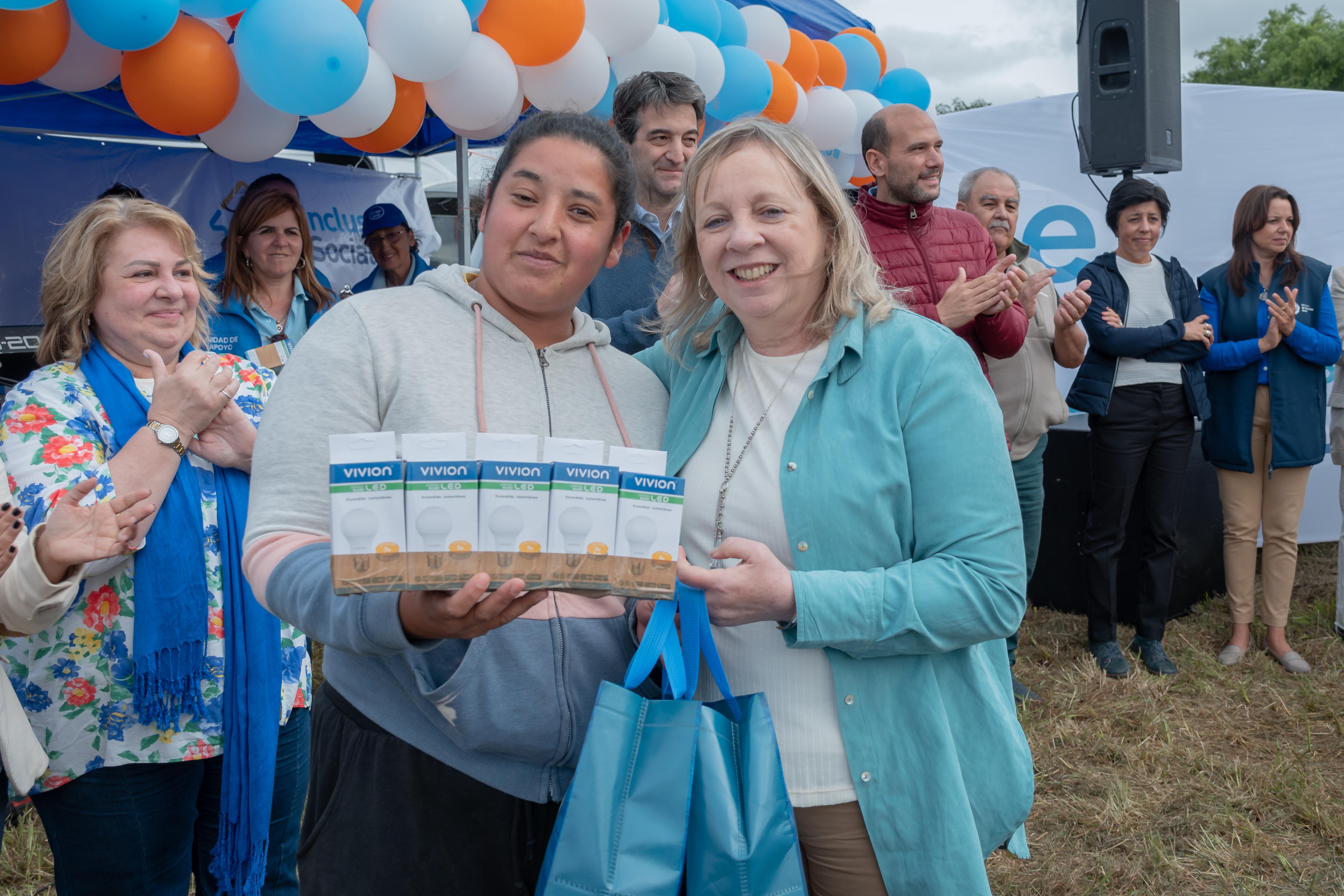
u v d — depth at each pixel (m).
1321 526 5.31
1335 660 3.80
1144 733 3.19
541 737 1.17
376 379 1.16
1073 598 4.43
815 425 1.24
